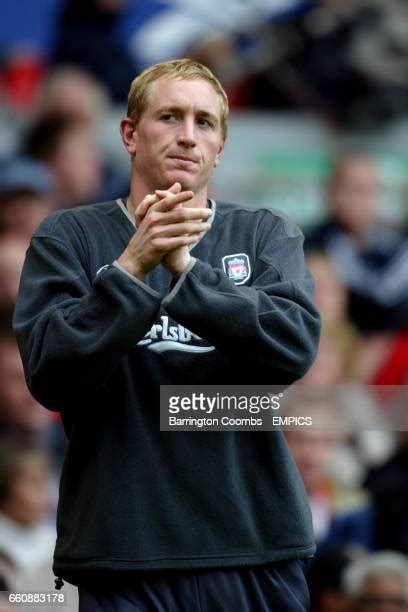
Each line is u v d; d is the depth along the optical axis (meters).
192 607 10.74
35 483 21.64
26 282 11.20
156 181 11.12
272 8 27.78
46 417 23.47
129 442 10.77
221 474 10.82
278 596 10.98
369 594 22.02
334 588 22.28
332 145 28.03
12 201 25.45
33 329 10.73
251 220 11.60
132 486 10.70
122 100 27.23
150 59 27.38
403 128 28.52
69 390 10.62
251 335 10.48
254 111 27.73
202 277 10.55
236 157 27.52
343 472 24.22
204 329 10.45
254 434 11.03
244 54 27.70
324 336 26.80
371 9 28.03
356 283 27.61
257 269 11.32
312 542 11.12
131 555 10.56
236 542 10.77
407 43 28.09
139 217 10.50
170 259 10.47
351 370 27.08
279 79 27.80
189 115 11.05
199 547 10.67
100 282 10.36
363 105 28.44
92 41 27.09
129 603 10.75
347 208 27.86
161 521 10.66
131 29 27.34
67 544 10.91
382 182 28.42
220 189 27.31
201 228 10.37
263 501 10.97
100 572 10.62
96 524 10.70
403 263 28.00
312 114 27.98
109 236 11.36
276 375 10.86
